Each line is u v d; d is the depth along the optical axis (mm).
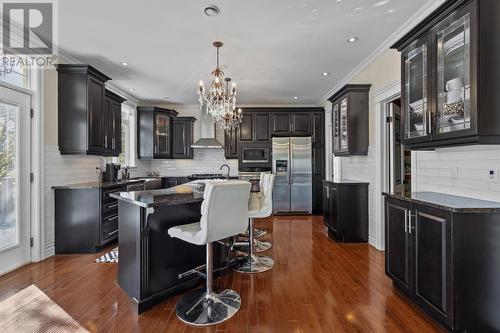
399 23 2725
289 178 5891
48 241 3289
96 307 2133
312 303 2219
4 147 2830
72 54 3479
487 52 1727
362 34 2951
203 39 3057
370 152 3865
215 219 1930
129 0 2318
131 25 2744
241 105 6430
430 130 2172
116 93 4852
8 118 2863
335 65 3877
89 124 3551
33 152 3133
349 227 3898
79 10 2471
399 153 3838
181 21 2668
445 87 2070
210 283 2176
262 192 3293
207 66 3904
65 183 3598
